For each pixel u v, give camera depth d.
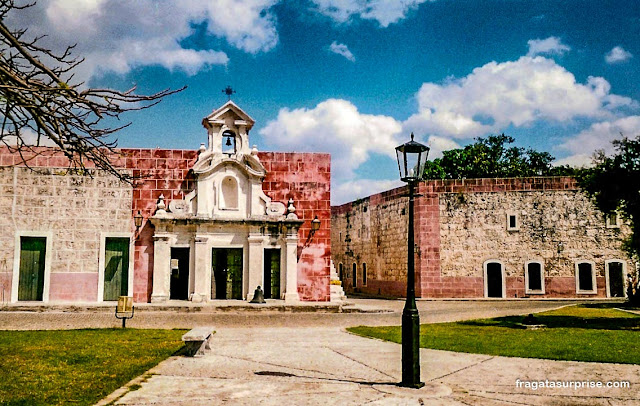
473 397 7.92
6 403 7.20
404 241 32.38
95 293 20.86
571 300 29.12
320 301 22.38
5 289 20.36
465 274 30.34
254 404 7.41
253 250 22.00
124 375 9.00
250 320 18.08
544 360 10.64
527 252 30.16
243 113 22.66
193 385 8.47
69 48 6.11
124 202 21.42
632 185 15.73
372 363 10.48
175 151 21.97
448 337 13.70
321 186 22.98
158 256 21.23
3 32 5.42
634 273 29.66
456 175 46.88
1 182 20.70
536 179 30.48
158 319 17.72
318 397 7.82
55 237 20.84
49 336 13.34
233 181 22.42
